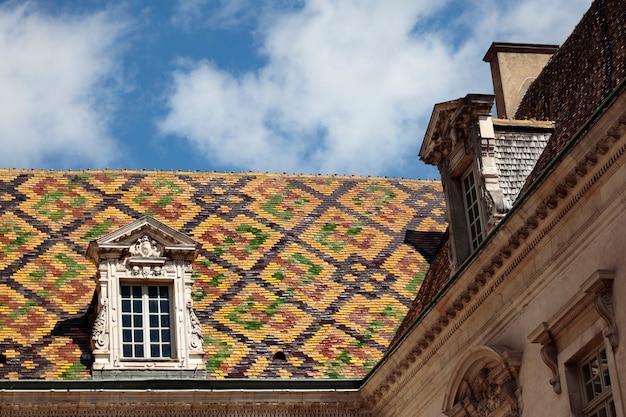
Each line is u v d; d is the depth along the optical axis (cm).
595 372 2728
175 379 3603
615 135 2597
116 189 4331
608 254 2670
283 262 4119
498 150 3384
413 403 3494
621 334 2591
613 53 3181
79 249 4053
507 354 2977
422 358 3419
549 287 2888
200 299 3931
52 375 3609
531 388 2930
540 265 2916
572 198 2769
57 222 4141
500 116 4166
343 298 4012
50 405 3509
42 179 4309
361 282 4084
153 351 3716
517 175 3369
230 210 4319
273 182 4475
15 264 3947
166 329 3750
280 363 3762
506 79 4191
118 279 3753
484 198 3288
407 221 4375
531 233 2916
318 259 4153
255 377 3694
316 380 3684
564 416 2780
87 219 4178
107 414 3556
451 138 3459
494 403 3089
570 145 2706
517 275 3009
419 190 4553
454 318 3259
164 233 3825
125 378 3625
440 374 3359
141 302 3769
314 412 3681
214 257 4103
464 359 3161
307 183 4497
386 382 3581
